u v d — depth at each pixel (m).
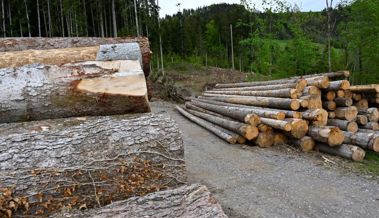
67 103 4.09
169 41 38.62
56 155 3.46
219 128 10.34
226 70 30.78
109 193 3.55
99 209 3.32
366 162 7.00
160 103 20.28
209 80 24.64
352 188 5.53
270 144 8.29
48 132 3.64
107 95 4.09
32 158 3.39
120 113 4.27
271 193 5.33
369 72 13.50
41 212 3.31
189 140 9.52
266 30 20.53
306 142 7.75
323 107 8.57
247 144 8.67
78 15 32.12
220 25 43.38
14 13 34.56
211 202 3.29
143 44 6.84
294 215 4.55
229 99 12.54
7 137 3.51
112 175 3.56
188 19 45.06
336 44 16.92
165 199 3.38
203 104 13.89
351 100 8.27
